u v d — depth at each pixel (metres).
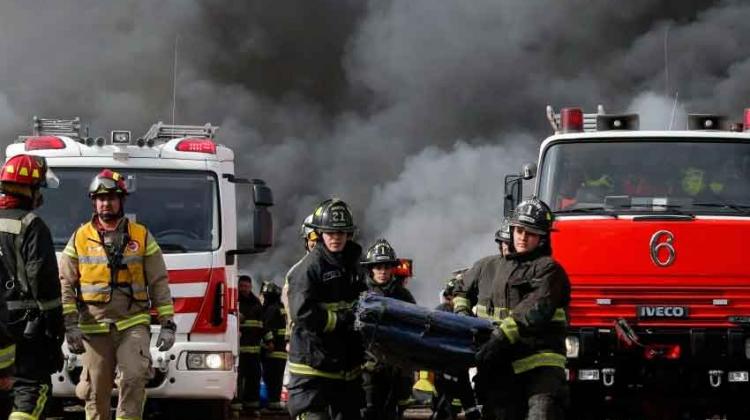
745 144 13.47
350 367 8.79
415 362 8.76
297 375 8.65
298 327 8.68
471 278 9.66
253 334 17.61
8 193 9.02
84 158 13.70
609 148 13.55
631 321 12.59
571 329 12.59
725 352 12.50
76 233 10.53
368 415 11.12
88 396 10.59
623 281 12.59
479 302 9.41
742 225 12.63
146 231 10.67
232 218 13.77
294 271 8.69
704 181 13.32
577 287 12.66
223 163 13.95
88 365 10.52
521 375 9.02
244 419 17.02
